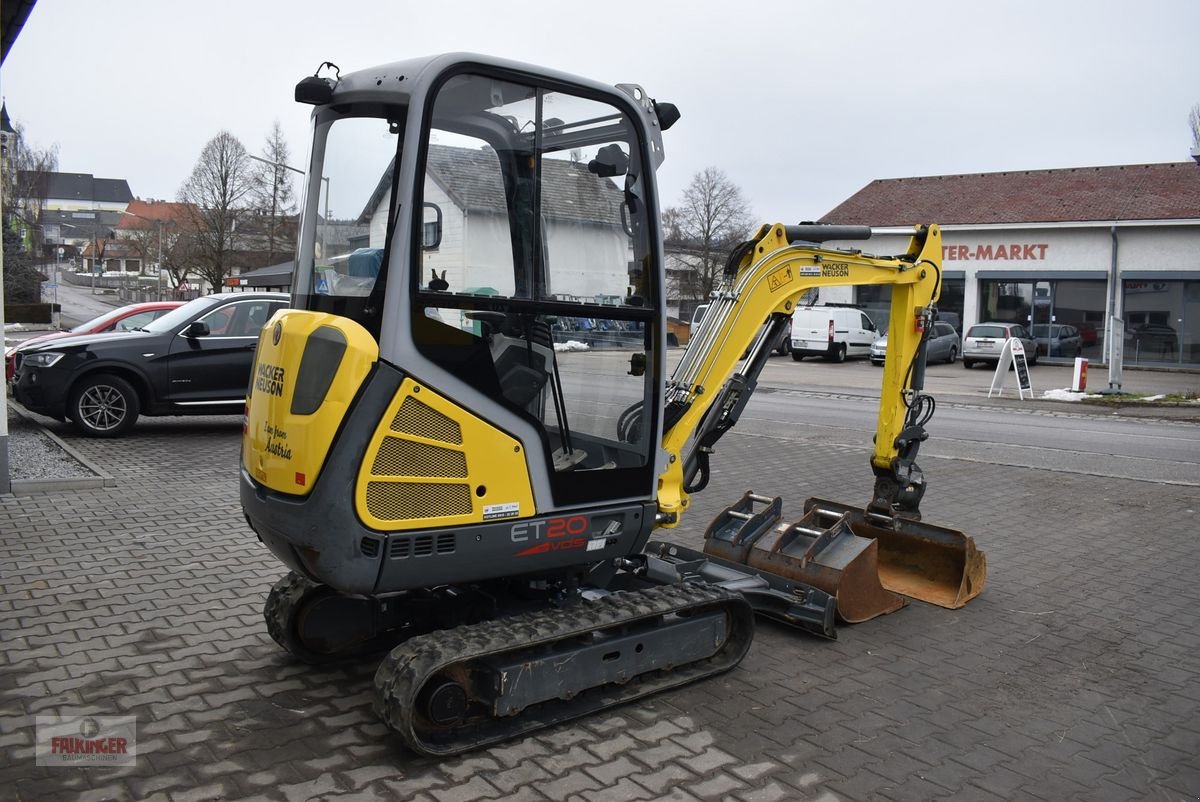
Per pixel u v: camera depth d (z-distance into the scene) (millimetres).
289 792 3699
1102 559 7410
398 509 3930
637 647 4586
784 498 9430
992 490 9969
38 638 5227
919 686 4945
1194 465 11664
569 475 4422
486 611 4832
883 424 6613
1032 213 34094
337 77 4398
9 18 10664
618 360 4598
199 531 7426
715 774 3943
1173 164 34969
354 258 4090
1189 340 31500
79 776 3779
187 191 53438
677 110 4848
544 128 4305
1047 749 4277
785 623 5809
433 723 3945
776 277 5527
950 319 35500
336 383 3803
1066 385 24938
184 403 11742
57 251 68750
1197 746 4344
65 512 7930
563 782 3838
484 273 4129
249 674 4832
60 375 11172
